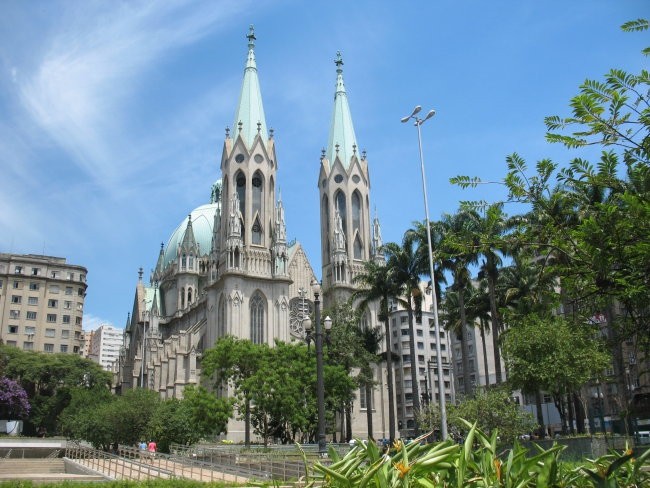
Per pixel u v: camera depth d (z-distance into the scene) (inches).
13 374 4660.4
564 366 1878.7
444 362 6190.9
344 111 5044.3
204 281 5743.1
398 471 250.2
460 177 586.9
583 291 568.1
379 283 2928.2
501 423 1672.0
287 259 4375.0
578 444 1556.3
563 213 562.3
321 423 1455.5
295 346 2878.9
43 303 6289.4
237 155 4552.2
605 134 504.1
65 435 3956.7
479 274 2770.7
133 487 1122.0
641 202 464.1
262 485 335.6
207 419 2694.4
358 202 4842.5
